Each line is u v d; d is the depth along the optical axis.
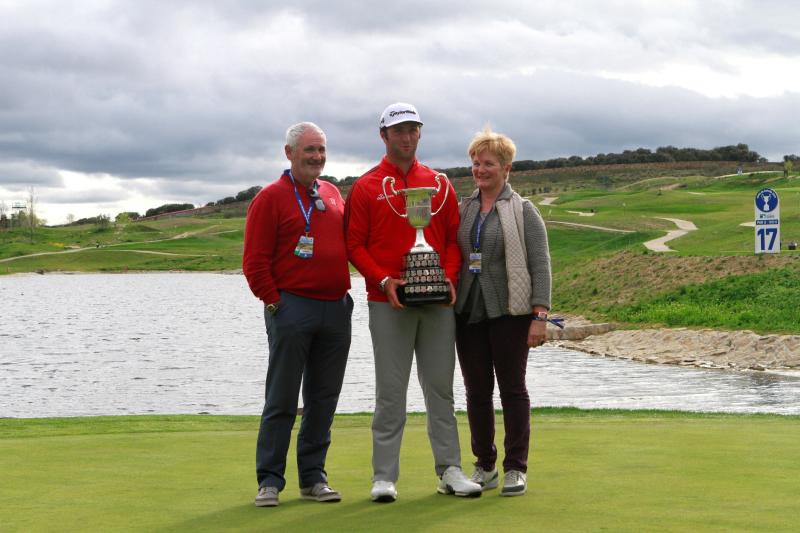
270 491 4.90
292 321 5.22
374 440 5.30
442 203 5.49
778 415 9.59
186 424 8.78
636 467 5.74
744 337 24.62
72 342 35.19
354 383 20.20
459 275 5.54
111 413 16.89
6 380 22.83
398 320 5.34
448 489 5.17
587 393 17.64
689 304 30.36
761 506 4.59
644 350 26.09
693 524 4.22
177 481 5.54
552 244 72.50
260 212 5.23
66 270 127.31
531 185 186.50
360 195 5.41
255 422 9.08
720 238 45.12
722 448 6.43
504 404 5.35
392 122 5.34
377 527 4.32
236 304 61.69
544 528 4.21
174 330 40.72
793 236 42.09
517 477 5.03
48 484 5.42
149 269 127.50
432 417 5.40
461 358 5.59
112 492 5.18
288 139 5.31
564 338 30.11
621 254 39.62
